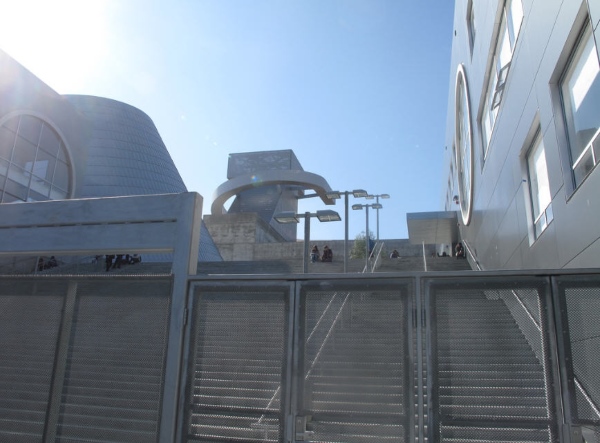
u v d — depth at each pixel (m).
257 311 4.58
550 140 9.09
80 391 4.77
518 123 11.88
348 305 4.38
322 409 4.18
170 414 4.47
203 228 48.06
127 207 5.29
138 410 4.61
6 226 5.59
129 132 56.81
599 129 7.06
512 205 13.31
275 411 4.26
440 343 4.10
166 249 5.11
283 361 4.36
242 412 4.33
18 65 25.30
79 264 26.55
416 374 4.25
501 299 4.34
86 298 5.02
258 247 56.31
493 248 16.94
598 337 3.87
